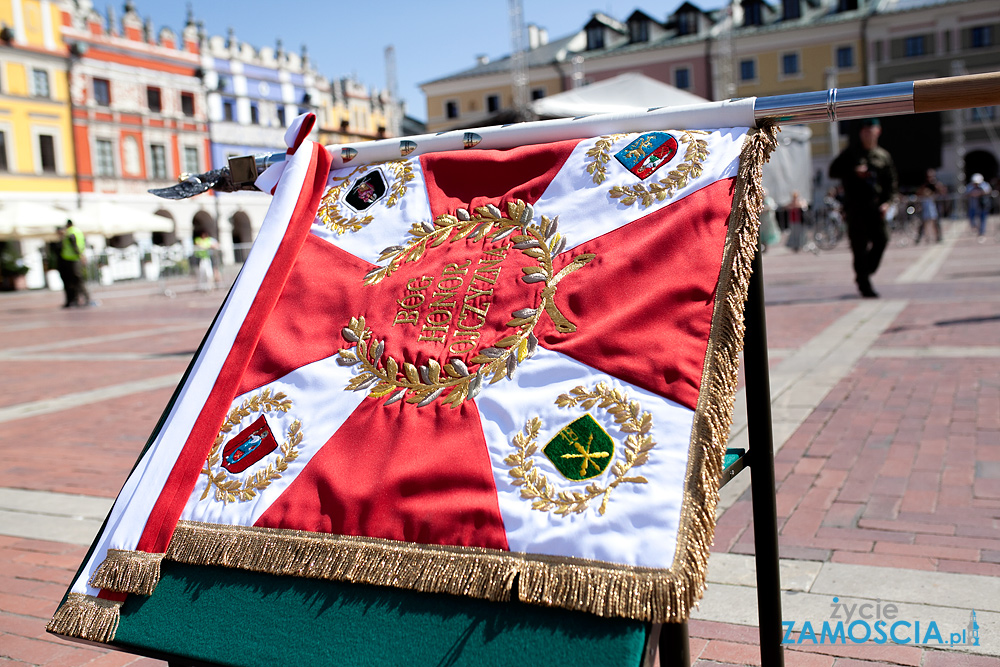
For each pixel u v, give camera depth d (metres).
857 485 3.38
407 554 1.20
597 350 1.26
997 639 2.12
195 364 1.57
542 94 50.97
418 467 1.27
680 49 46.72
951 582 2.45
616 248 1.34
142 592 1.35
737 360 1.21
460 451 1.26
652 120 1.46
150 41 37.28
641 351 1.23
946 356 5.87
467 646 1.11
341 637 1.18
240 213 40.44
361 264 1.58
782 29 44.16
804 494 3.32
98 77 35.44
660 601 1.04
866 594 2.42
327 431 1.39
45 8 33.47
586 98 8.85
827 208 24.03
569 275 1.35
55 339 11.51
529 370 1.29
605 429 1.19
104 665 2.31
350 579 1.22
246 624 1.25
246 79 41.69
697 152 1.38
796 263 17.03
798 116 1.37
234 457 1.43
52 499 3.86
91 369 8.22
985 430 4.03
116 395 6.64
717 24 47.66
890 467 3.58
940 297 9.16
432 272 1.49
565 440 1.21
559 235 1.41
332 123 47.19
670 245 1.31
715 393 1.17
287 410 1.45
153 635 1.31
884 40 42.41
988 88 1.26
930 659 2.05
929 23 41.31
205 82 39.53
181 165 38.62
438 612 1.15
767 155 1.37
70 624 1.37
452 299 1.43
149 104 37.50
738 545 2.84
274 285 1.61
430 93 53.53
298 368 1.48
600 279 1.32
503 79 51.41
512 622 1.11
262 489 1.37
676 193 1.36
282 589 1.27
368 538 1.25
